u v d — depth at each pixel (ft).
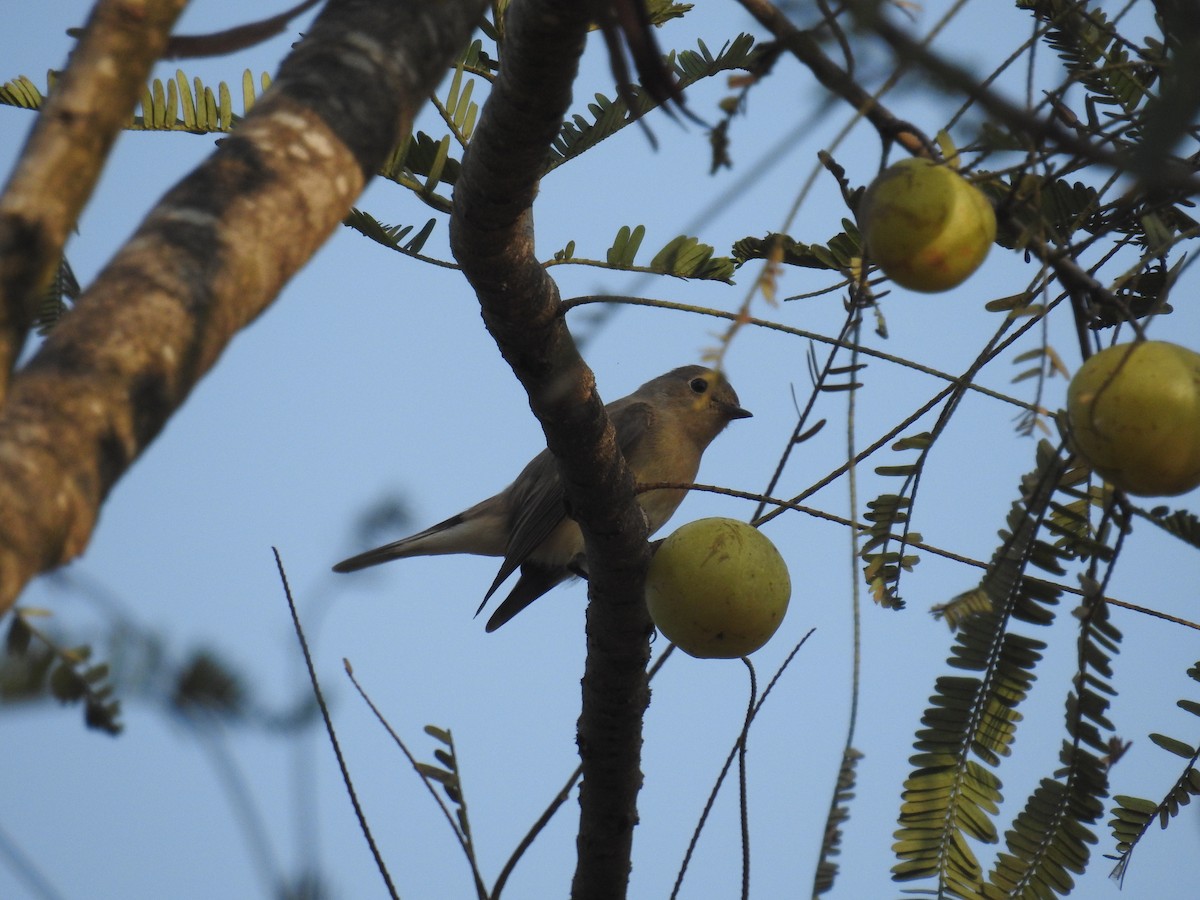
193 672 8.82
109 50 8.35
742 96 10.24
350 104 10.92
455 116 21.49
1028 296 13.73
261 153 10.25
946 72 8.75
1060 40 17.66
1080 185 16.24
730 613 17.78
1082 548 15.58
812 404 15.75
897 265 12.64
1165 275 16.81
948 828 15.96
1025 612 15.85
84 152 8.21
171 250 9.24
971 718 16.06
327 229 10.53
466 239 19.04
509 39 15.61
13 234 7.88
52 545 7.66
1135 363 12.44
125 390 8.39
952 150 12.92
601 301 12.93
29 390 8.07
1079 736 15.80
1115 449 12.39
